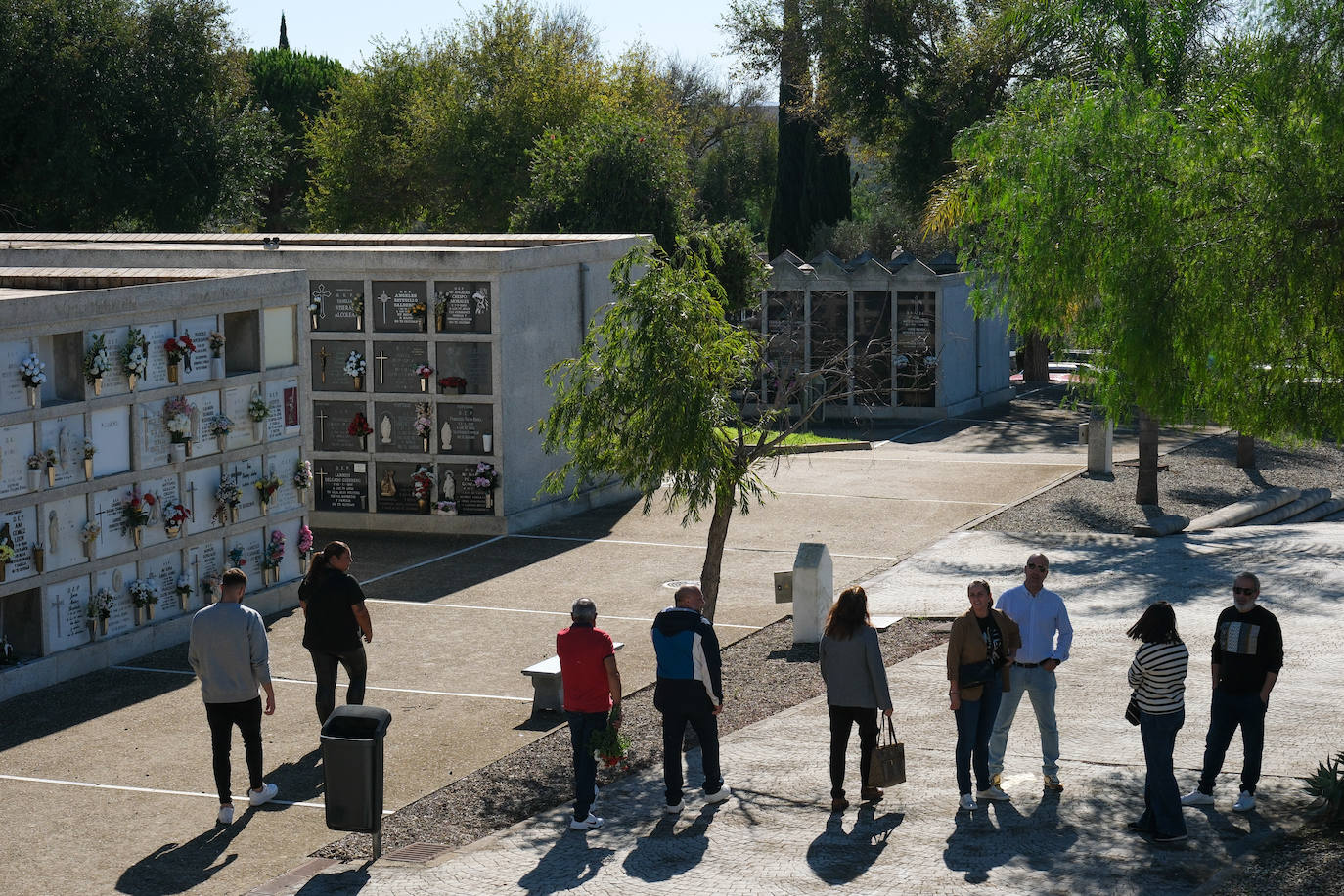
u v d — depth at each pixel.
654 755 11.56
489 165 50.69
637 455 13.61
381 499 22.02
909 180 45.59
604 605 17.28
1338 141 10.34
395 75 55.16
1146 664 8.97
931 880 8.42
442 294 21.25
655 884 8.57
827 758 11.19
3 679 13.31
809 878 8.55
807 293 35.44
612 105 54.69
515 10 54.41
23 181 42.09
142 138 43.53
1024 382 44.12
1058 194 12.79
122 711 13.05
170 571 15.37
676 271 13.93
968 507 23.75
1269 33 10.84
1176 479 26.48
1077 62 19.92
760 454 14.67
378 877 8.91
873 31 45.34
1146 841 8.98
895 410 35.66
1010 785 10.29
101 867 9.39
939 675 13.57
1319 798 9.53
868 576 18.61
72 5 41.56
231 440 16.00
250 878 9.18
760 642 15.54
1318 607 15.69
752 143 78.19
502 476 21.41
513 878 8.80
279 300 16.55
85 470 14.02
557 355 22.78
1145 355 11.17
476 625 16.36
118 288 14.46
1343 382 10.95
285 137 51.19
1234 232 10.66
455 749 11.95
